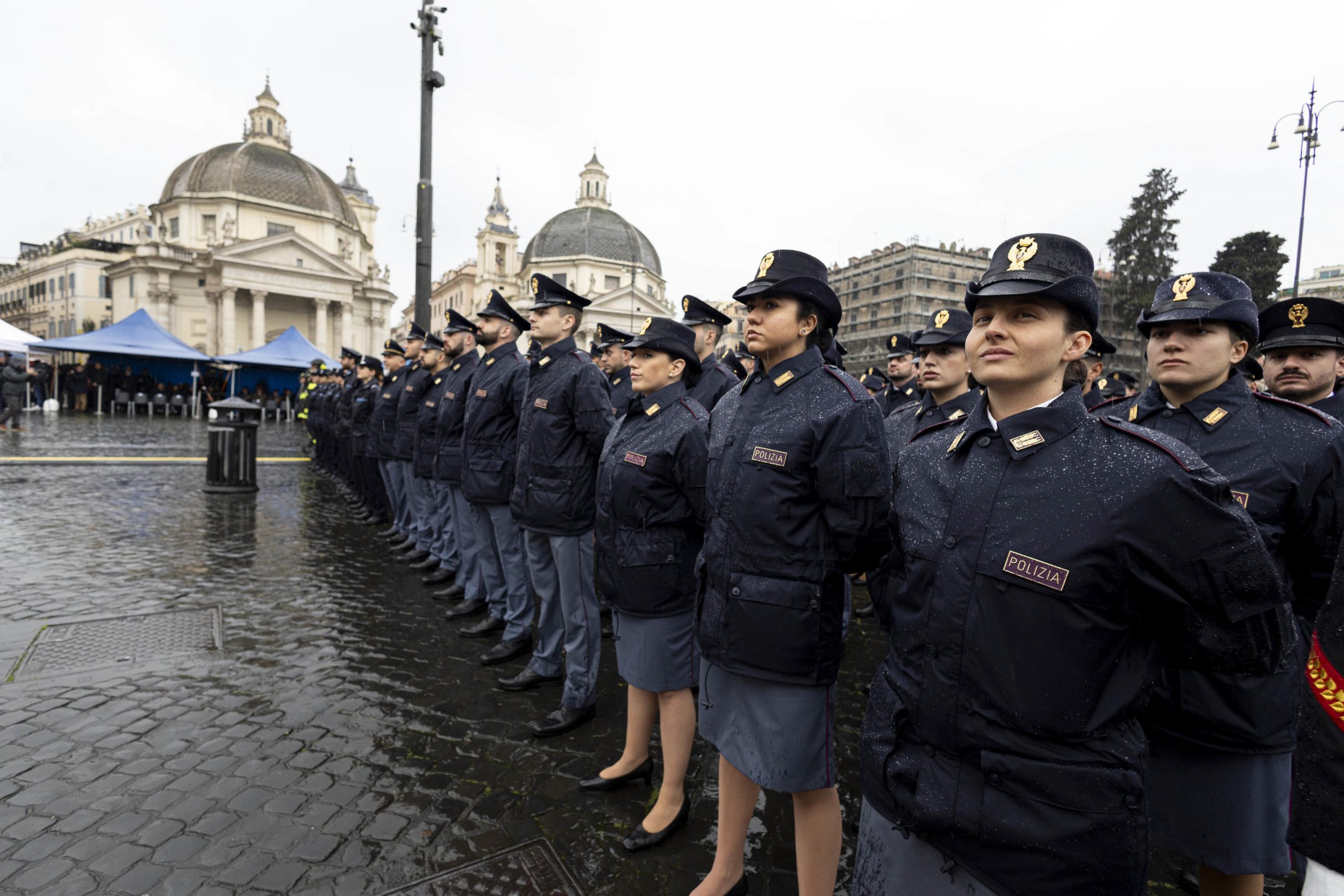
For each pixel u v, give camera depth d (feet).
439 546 19.99
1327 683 3.56
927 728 4.28
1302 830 3.59
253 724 10.66
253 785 9.04
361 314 192.54
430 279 29.50
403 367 23.12
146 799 8.63
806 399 6.48
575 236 252.83
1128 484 3.82
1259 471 6.70
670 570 8.35
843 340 238.27
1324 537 6.53
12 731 10.16
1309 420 6.79
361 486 27.20
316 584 18.30
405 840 8.08
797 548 6.23
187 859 7.58
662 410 9.00
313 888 7.23
